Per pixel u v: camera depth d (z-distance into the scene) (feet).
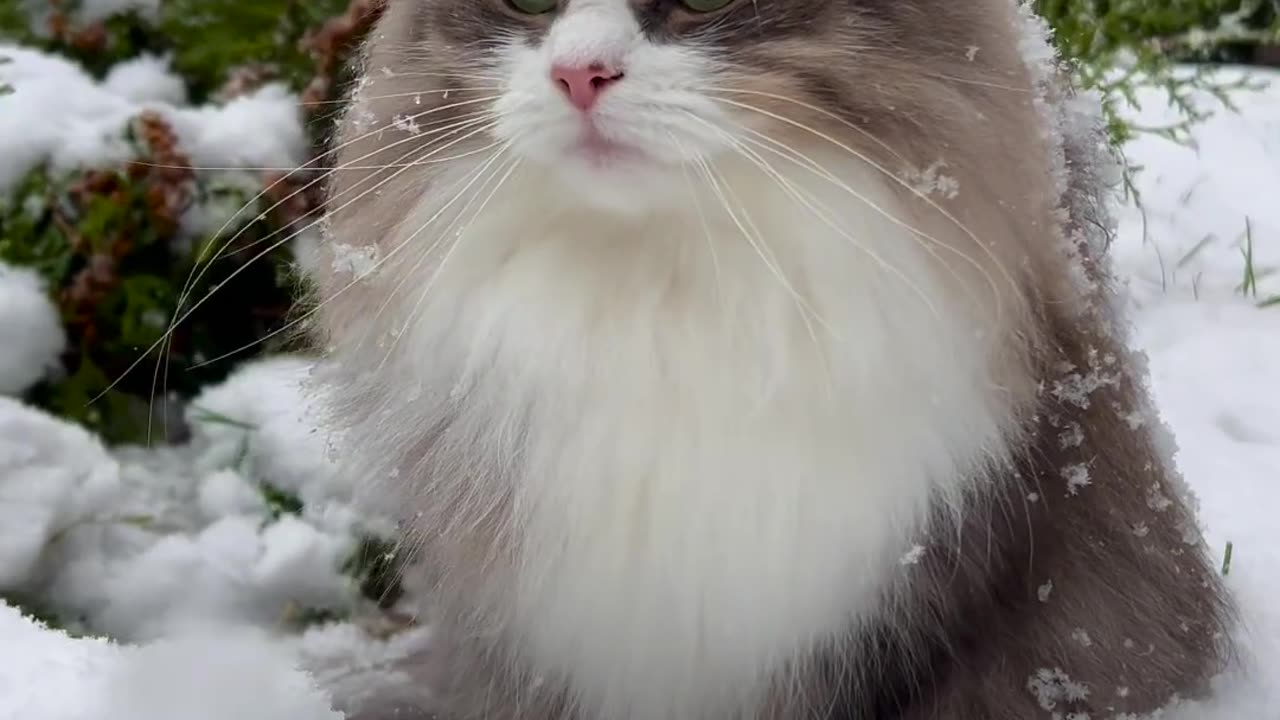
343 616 2.29
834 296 1.71
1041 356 1.78
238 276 2.74
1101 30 3.29
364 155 1.85
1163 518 1.89
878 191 1.69
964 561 1.79
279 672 2.05
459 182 1.77
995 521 1.78
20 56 2.79
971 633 1.82
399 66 1.85
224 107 2.82
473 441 1.84
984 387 1.74
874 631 1.81
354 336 1.89
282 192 2.67
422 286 1.81
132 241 2.65
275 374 2.61
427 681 2.06
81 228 2.62
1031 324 1.76
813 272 1.71
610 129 1.66
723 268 1.71
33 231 2.63
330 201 1.93
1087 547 1.83
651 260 1.72
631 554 1.79
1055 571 1.82
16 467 2.31
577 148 1.68
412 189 1.80
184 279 2.70
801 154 1.68
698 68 1.68
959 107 1.70
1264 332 2.75
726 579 1.78
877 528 1.76
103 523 2.34
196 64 2.91
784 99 1.68
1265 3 4.00
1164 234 3.21
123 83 2.86
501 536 1.84
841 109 1.69
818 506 1.75
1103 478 1.83
